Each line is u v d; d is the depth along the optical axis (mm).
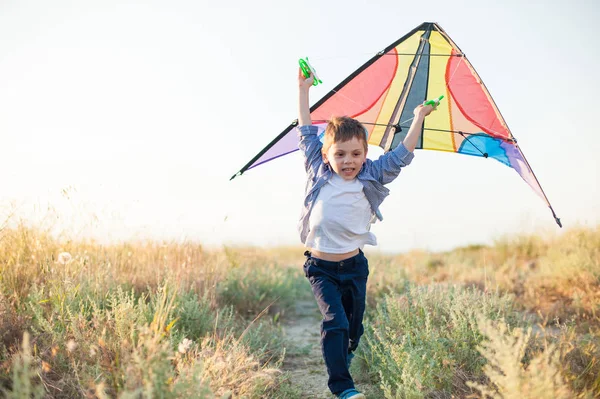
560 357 3354
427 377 3191
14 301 3791
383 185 3545
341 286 3457
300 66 3826
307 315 6551
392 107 4359
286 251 12898
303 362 4461
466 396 2996
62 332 3320
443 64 4023
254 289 6441
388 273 7242
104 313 3797
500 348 2604
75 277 4402
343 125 3398
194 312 4309
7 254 4496
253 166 4293
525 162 4000
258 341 4363
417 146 4574
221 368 3098
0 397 2656
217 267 6266
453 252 11133
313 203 3471
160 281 5059
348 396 3096
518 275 7512
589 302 5477
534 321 5305
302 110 3816
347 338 3283
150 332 2807
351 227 3414
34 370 2924
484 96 3982
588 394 2764
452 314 3734
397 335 4039
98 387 2459
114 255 5438
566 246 7949
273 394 3398
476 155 4461
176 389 2475
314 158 3654
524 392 2480
